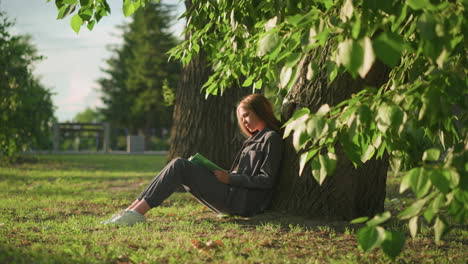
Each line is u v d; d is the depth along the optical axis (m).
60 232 3.89
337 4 2.21
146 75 42.22
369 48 1.75
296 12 2.85
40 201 6.60
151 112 43.16
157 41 42.69
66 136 29.53
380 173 4.49
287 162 4.57
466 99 2.45
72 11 3.15
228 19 3.85
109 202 6.43
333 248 3.35
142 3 3.59
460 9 1.92
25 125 14.79
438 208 2.07
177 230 4.01
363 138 2.70
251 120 4.57
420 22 1.85
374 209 4.50
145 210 4.19
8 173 12.82
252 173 4.46
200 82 7.52
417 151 3.24
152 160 20.17
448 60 2.15
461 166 2.10
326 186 4.39
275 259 3.01
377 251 3.27
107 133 29.67
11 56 13.67
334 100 4.21
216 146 7.48
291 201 4.55
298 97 4.44
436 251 3.35
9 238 3.44
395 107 2.12
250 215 4.50
